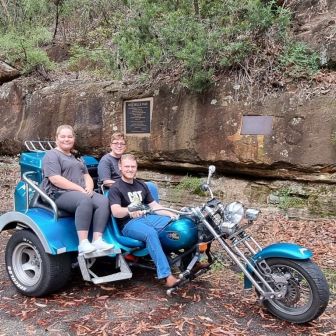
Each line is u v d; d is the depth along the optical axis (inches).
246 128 253.8
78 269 178.1
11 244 159.2
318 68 251.8
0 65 386.9
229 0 268.5
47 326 132.4
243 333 127.0
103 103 317.7
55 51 428.8
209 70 260.8
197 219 146.3
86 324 133.3
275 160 245.4
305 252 129.7
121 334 126.9
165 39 279.3
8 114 377.4
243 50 259.0
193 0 282.5
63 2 468.1
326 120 232.5
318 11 283.9
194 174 289.4
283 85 247.8
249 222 141.2
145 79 298.7
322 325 132.4
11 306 147.5
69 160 165.9
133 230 150.5
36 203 165.3
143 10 290.8
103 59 354.6
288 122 241.8
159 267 142.9
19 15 501.7
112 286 163.3
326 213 233.6
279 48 261.1
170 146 283.6
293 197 245.9
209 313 140.1
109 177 199.0
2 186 349.7
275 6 279.9
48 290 151.4
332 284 162.4
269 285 135.4
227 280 167.5
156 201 181.3
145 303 147.9
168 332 127.8
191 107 273.9
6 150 381.1
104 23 444.5
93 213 154.5
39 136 351.6
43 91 359.3
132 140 302.0
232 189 267.1
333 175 235.1
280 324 132.6
